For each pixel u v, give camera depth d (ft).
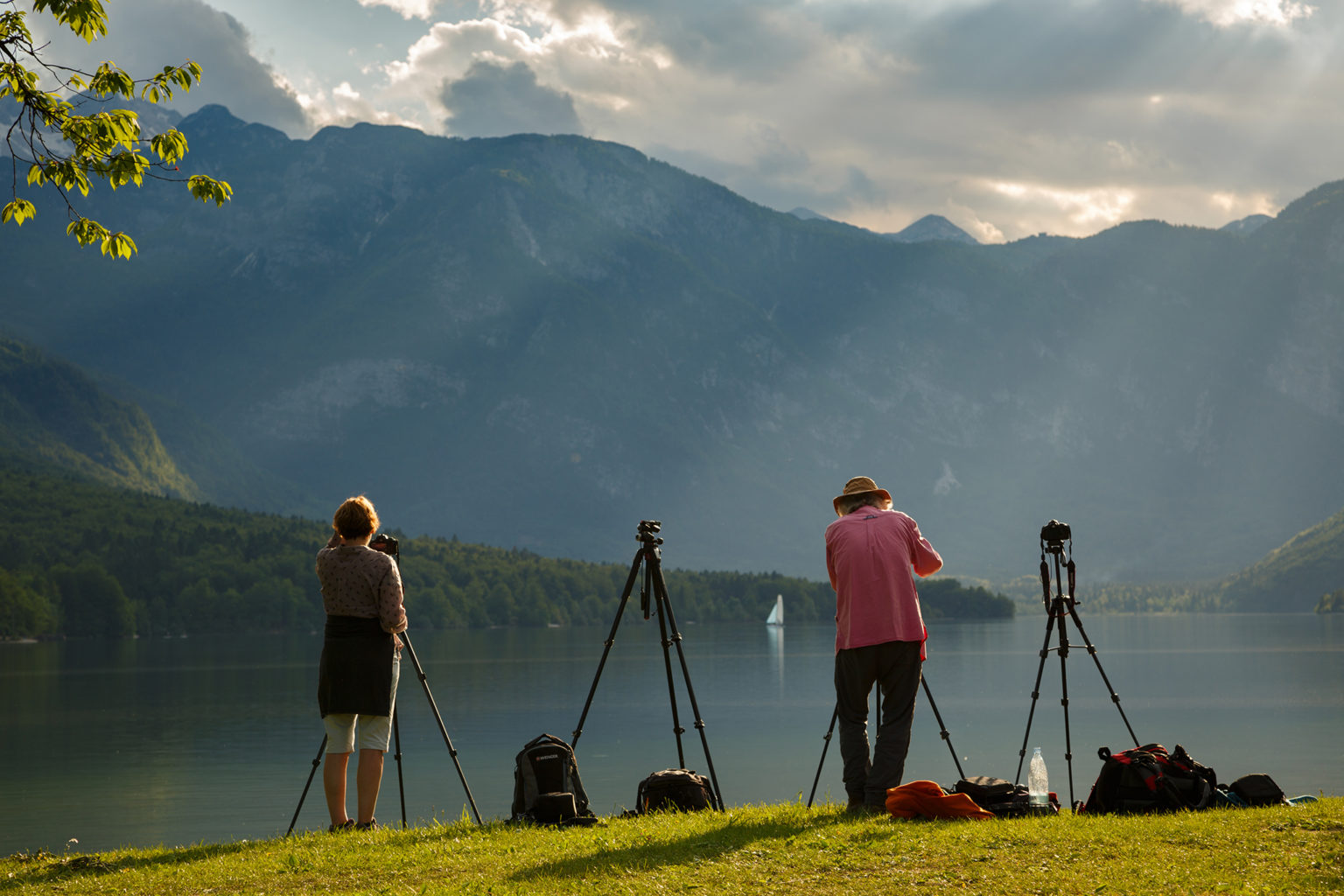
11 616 640.58
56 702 331.98
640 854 28.35
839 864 26.40
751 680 408.26
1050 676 400.88
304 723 277.03
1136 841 27.55
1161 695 321.52
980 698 318.65
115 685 387.96
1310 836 27.37
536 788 37.04
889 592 32.86
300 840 34.04
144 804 158.51
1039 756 44.52
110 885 29.04
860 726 33.86
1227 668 427.74
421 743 234.99
